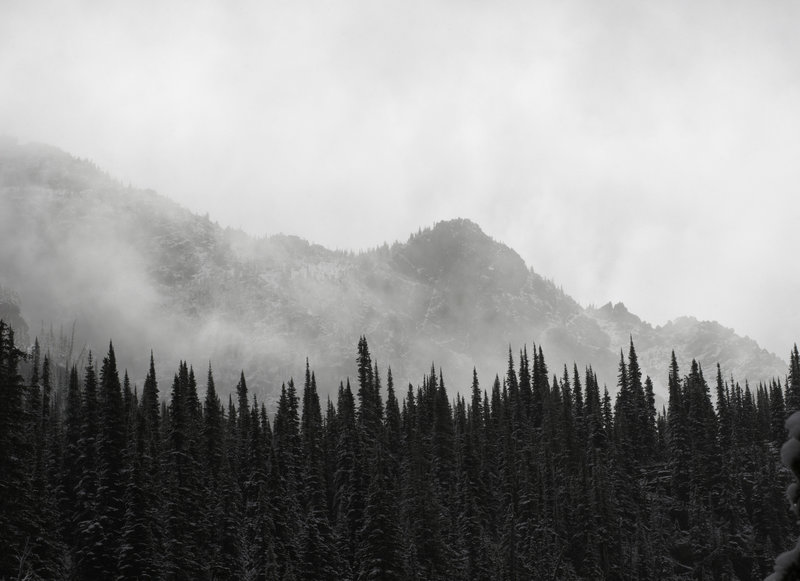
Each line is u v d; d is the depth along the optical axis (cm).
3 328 5172
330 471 11750
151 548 7612
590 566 10650
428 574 9288
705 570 11456
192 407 11775
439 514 10338
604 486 11175
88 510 8019
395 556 8394
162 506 8750
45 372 11406
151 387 11306
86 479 8281
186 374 12056
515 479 11756
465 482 11250
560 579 10331
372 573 8281
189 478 9388
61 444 9175
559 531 11075
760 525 12069
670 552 11750
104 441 8156
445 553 9675
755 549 11731
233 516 9375
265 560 9100
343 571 9631
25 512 5159
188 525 8875
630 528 11881
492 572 10012
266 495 9931
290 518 10081
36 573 4969
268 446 10781
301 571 9038
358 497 10438
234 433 12156
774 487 12231
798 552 1008
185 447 9756
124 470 8094
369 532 8531
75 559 7544
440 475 12275
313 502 10825
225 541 9181
